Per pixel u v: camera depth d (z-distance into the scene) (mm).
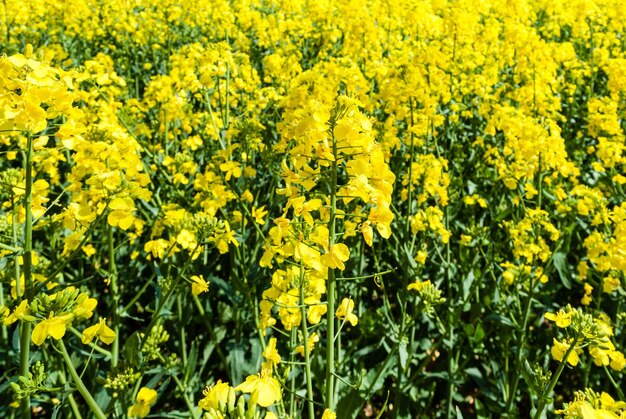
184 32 7438
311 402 1775
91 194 1771
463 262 3520
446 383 3496
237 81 4320
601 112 5160
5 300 2760
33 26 6605
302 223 1744
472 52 5637
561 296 4082
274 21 6375
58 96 1565
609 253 2945
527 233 3258
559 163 3557
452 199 4223
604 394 1592
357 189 1613
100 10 7492
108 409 2104
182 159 3514
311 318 1941
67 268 3465
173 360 2523
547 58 4758
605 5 8711
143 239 3760
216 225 2342
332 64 4172
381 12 6582
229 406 1058
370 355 3576
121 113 3836
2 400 2699
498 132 5441
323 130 1573
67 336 2898
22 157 3672
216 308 3730
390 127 3811
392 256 3936
